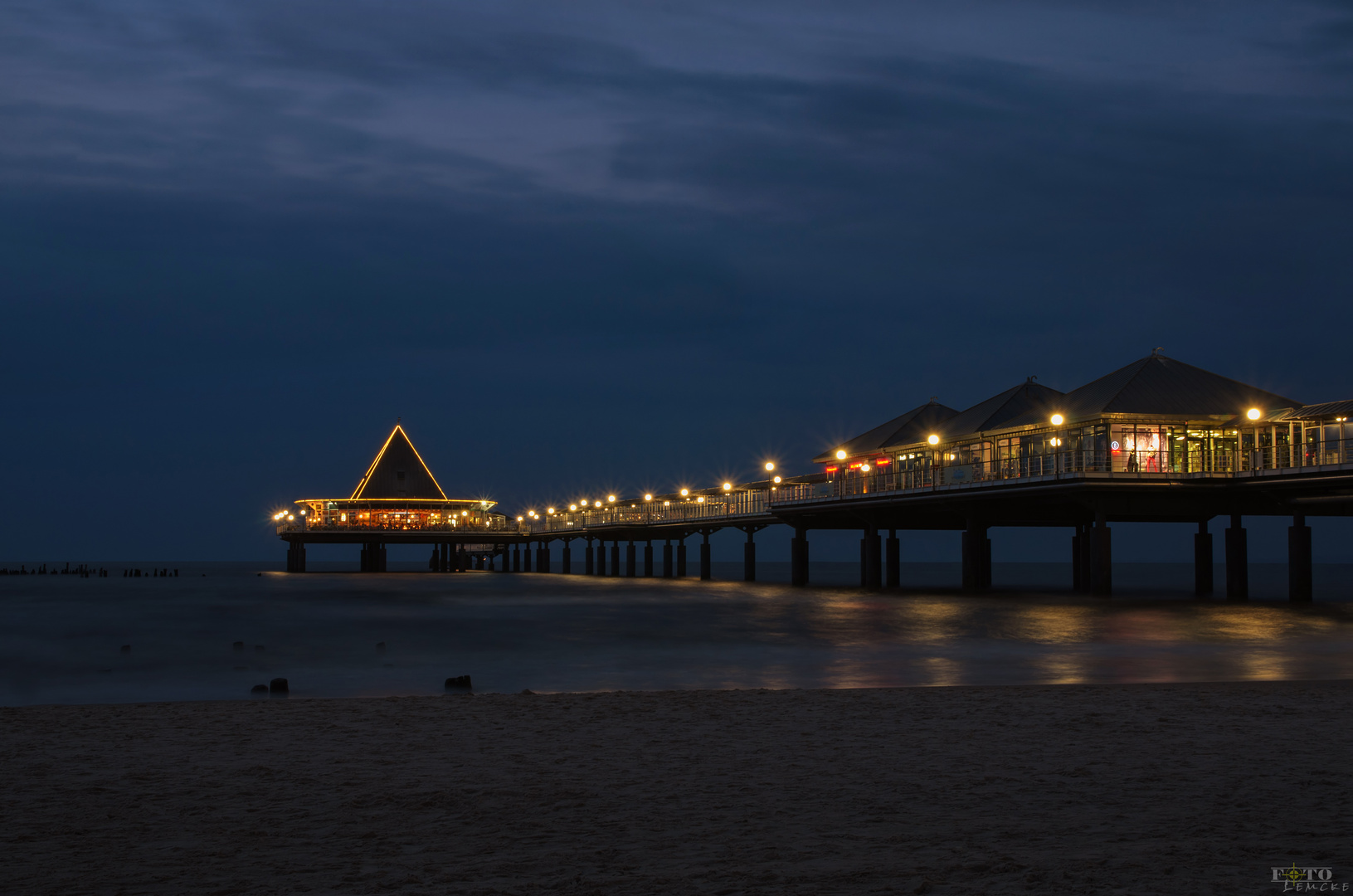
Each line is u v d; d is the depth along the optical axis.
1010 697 17.66
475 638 38.75
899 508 64.62
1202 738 13.59
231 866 8.34
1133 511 51.19
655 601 62.91
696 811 9.95
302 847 8.86
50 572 162.12
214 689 25.41
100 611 58.59
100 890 7.75
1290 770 11.52
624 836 9.10
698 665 28.56
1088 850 8.44
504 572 148.12
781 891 7.54
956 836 8.95
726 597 67.19
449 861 8.41
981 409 67.12
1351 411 46.16
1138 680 22.88
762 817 9.70
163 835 9.27
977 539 60.97
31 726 15.09
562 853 8.62
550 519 138.75
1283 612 43.72
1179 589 76.44
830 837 8.99
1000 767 11.85
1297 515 48.78
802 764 12.12
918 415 74.88
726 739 13.80
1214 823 9.26
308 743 13.65
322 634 41.44
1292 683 20.00
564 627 43.47
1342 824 9.20
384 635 40.66
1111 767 11.77
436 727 14.92
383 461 140.88
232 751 13.16
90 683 26.84
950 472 61.81
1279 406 52.19
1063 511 63.44
